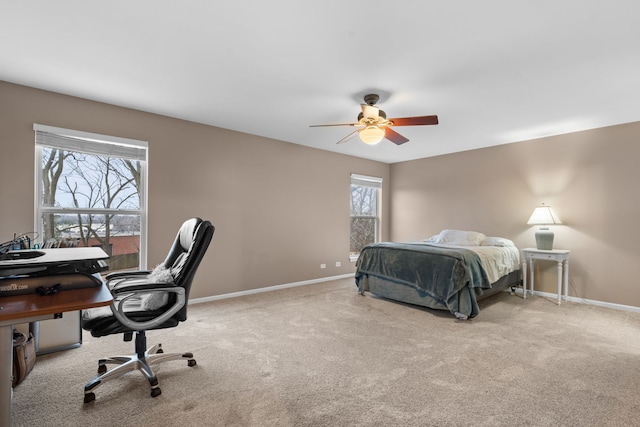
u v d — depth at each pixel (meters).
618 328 3.04
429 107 3.27
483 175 5.01
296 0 1.73
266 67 2.48
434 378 2.07
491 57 2.29
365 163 5.91
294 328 2.99
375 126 2.88
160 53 2.28
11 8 1.78
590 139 3.99
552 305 3.86
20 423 1.58
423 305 3.59
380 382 2.01
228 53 2.28
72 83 2.77
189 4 1.76
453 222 5.37
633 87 2.77
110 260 3.31
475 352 2.47
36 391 1.88
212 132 3.98
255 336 2.78
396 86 2.79
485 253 3.74
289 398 1.83
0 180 2.70
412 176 6.00
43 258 1.49
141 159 3.47
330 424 1.60
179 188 3.70
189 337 2.75
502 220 4.78
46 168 2.97
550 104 3.18
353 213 5.89
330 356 2.39
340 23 1.93
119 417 1.63
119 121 3.30
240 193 4.23
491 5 1.75
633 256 3.67
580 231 4.05
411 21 1.90
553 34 2.01
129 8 1.80
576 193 4.09
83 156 3.18
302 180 4.94
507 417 1.66
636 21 1.86
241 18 1.89
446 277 3.37
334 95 3.01
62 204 3.05
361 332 2.90
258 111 3.46
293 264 4.83
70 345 2.50
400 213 6.18
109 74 2.61
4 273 1.27
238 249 4.21
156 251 3.53
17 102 2.77
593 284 3.94
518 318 3.34
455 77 2.61
